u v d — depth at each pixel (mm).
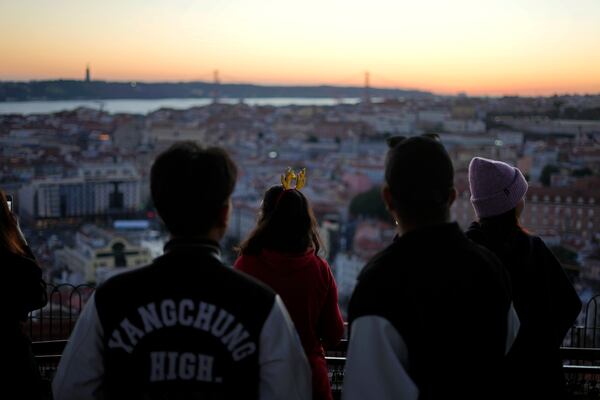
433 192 3080
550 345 3936
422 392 2971
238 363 2822
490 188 4035
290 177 4367
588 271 44938
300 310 4012
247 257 4090
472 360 3008
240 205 96312
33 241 73875
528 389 3896
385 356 2906
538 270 3930
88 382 2867
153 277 2873
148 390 2824
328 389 4109
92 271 63125
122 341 2834
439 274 3000
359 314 3010
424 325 2953
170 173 2881
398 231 3340
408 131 198750
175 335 2818
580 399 7102
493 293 3086
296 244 4055
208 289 2850
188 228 2918
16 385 3672
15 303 3666
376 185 126312
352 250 86250
